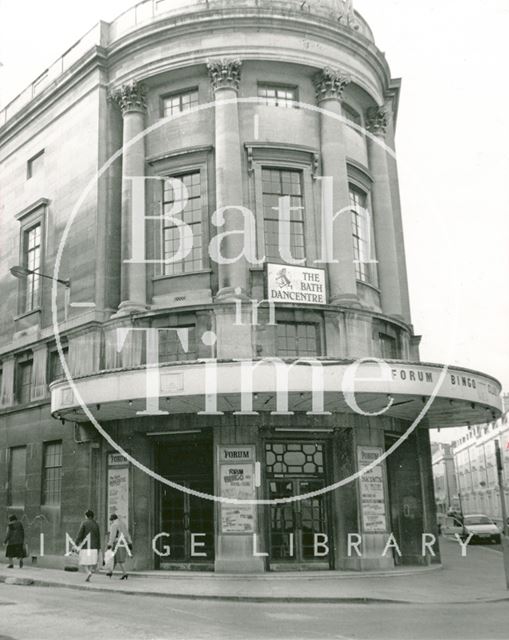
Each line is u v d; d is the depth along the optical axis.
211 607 13.66
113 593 16.28
